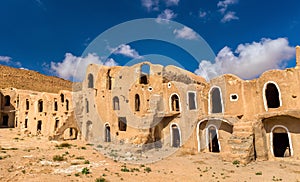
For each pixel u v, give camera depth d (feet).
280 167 66.44
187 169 63.62
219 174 58.23
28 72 255.91
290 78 78.48
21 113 153.79
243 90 88.58
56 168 55.98
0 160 60.23
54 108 130.52
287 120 77.41
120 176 51.55
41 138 119.24
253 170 62.95
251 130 76.54
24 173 50.49
